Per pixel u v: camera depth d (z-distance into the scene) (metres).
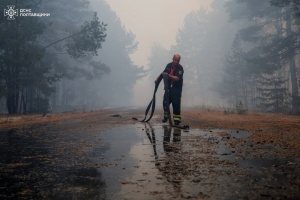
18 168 2.77
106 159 3.17
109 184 2.16
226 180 2.23
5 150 3.89
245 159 3.08
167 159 3.13
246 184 2.11
